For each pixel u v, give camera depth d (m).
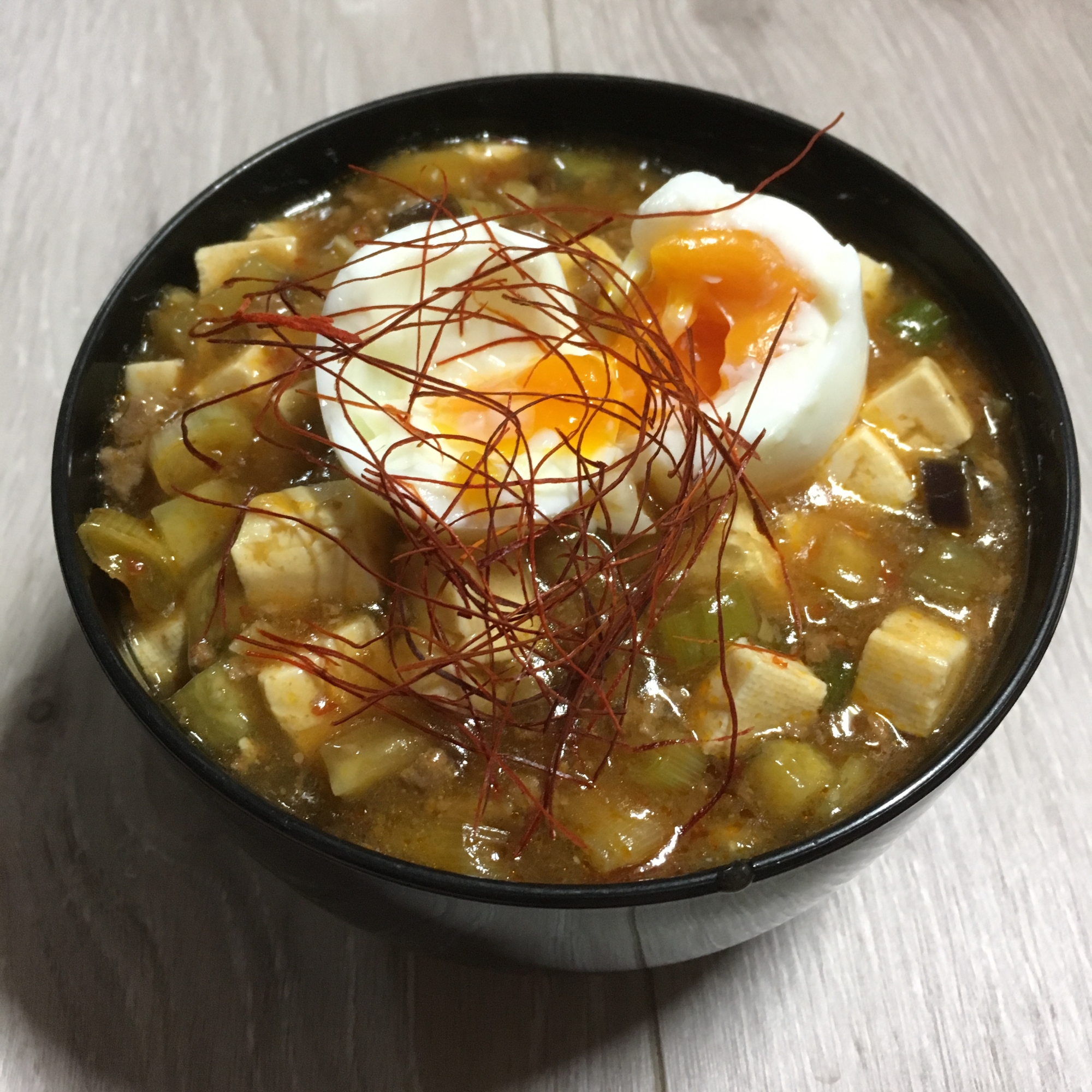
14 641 0.23
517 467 0.19
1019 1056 0.20
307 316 0.22
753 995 0.21
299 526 0.19
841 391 0.20
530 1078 0.20
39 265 0.27
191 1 0.31
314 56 0.30
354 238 0.24
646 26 0.31
